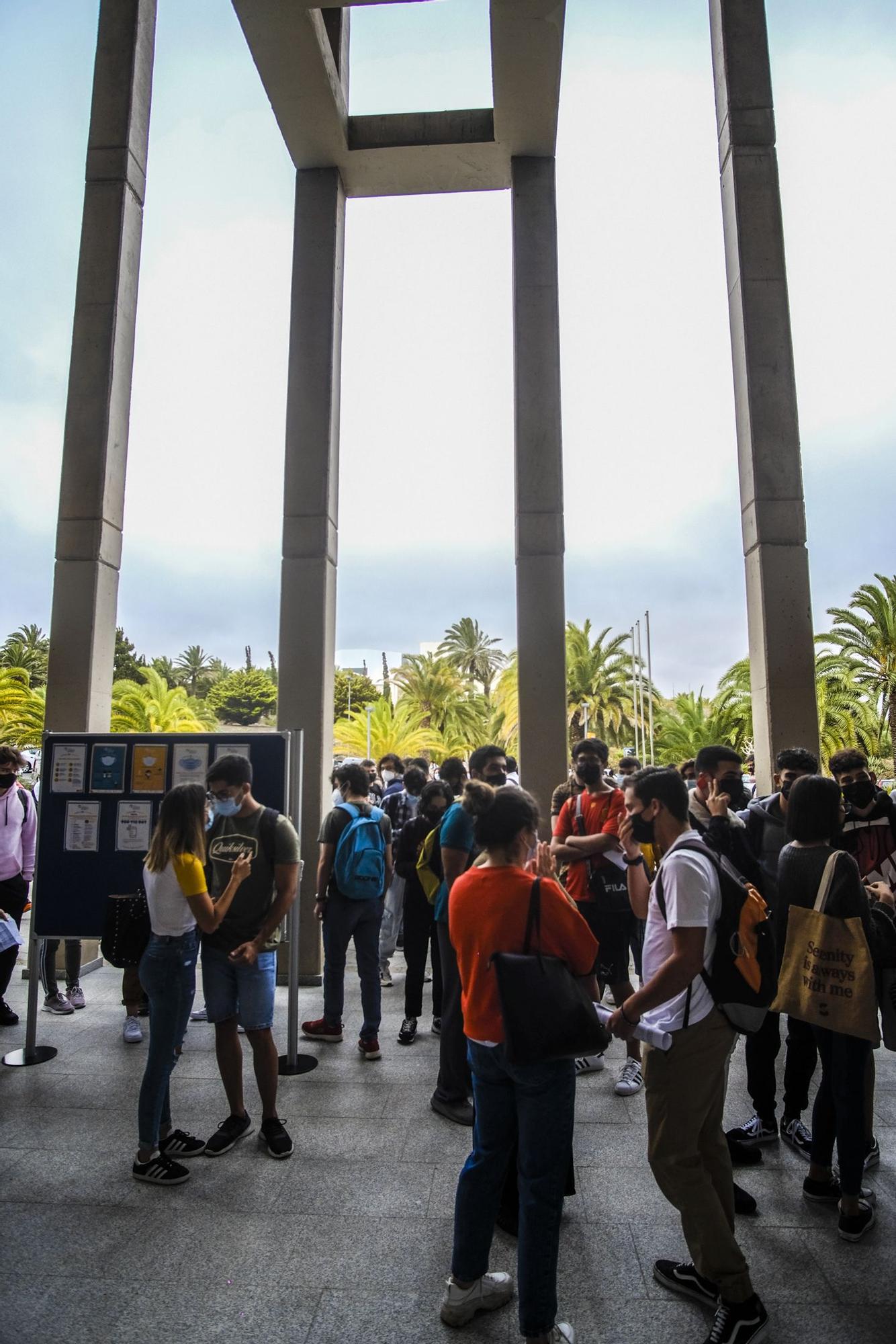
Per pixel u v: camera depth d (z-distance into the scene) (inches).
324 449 292.5
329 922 197.5
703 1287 101.5
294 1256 111.2
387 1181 131.5
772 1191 127.0
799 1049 141.3
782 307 267.3
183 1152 139.6
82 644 275.4
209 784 147.5
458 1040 156.0
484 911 95.8
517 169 313.7
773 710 251.9
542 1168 90.6
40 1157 140.5
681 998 96.7
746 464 269.7
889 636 924.6
